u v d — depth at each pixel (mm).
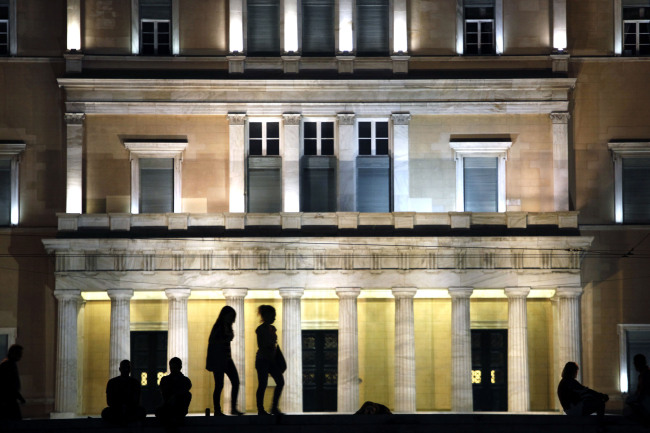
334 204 67875
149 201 67688
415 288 65250
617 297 68312
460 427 38500
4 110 68312
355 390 64938
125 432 37938
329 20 68562
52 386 67312
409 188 67812
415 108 68000
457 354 65188
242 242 65062
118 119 67688
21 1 68688
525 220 66000
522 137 68188
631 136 69125
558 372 66500
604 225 68500
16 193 68000
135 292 65938
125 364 39312
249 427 38156
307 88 67688
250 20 68500
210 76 67812
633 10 69688
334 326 68938
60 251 65062
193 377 68188
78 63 67625
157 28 68438
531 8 68562
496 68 68312
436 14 68625
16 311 67500
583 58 69250
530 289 65688
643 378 38906
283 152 67750
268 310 40906
